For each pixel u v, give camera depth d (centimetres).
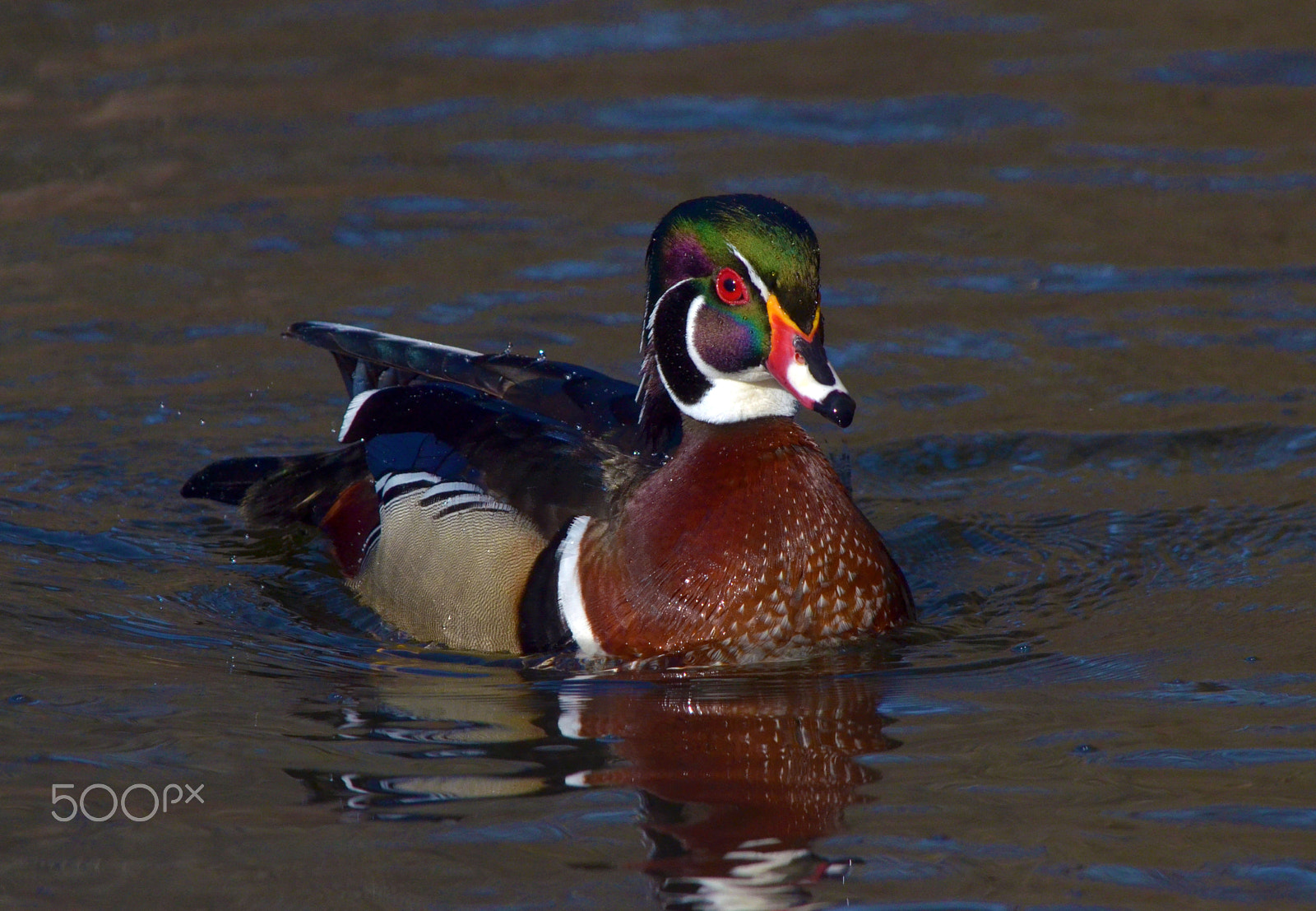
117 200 1922
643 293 1672
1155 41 2536
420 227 1855
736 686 954
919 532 1220
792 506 1010
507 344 1541
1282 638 998
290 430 1402
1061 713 895
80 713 897
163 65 2439
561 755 847
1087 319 1606
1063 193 1955
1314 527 1177
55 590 1100
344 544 1176
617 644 998
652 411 1075
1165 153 2077
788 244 989
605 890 704
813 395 976
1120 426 1380
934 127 2188
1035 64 2438
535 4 2822
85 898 700
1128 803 777
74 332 1573
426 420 1126
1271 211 1878
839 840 745
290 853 738
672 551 998
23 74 2375
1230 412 1394
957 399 1449
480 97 2314
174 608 1089
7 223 1847
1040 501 1265
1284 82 2327
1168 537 1185
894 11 2759
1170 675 948
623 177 2009
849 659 1001
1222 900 686
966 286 1697
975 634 1040
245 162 2053
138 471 1321
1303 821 752
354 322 1588
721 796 795
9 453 1331
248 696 934
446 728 887
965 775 813
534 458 1060
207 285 1692
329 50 2527
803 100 2295
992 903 688
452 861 730
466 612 1038
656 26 2686
